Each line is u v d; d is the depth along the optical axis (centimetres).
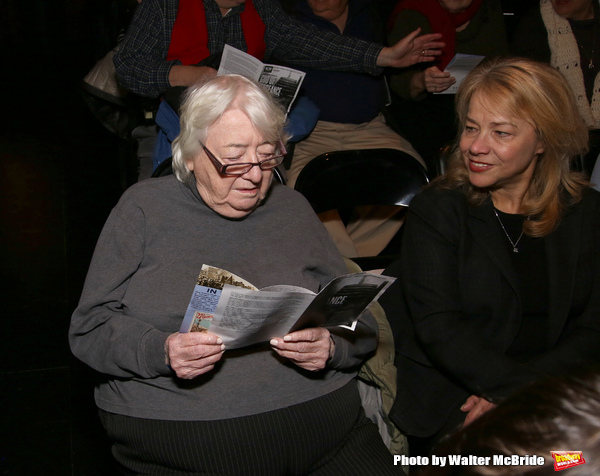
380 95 294
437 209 176
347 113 286
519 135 162
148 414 147
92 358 149
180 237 155
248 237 162
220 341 132
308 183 253
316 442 151
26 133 452
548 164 170
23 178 400
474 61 288
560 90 162
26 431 230
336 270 175
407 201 257
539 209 171
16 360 265
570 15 318
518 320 169
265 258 161
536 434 42
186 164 156
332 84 285
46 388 251
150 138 291
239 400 148
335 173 256
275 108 158
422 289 172
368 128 294
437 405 174
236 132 148
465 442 46
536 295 172
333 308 142
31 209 371
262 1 276
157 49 256
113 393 154
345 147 286
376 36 306
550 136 163
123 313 155
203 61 252
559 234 173
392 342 182
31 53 577
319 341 148
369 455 157
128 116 326
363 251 307
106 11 396
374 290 142
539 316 174
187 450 143
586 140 170
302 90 287
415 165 256
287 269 162
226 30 264
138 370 141
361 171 258
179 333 134
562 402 42
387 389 173
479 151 163
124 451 153
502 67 164
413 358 182
